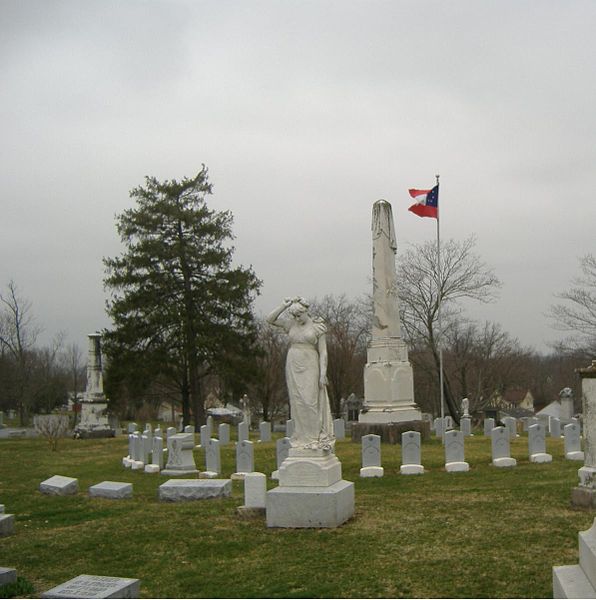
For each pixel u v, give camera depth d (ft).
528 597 25.70
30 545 38.47
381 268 86.17
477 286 159.84
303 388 39.68
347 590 27.68
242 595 27.78
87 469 74.84
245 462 63.10
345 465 65.77
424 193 99.81
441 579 28.37
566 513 39.24
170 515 44.19
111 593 24.34
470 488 50.11
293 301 40.93
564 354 189.47
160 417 263.90
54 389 231.91
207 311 131.95
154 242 132.05
